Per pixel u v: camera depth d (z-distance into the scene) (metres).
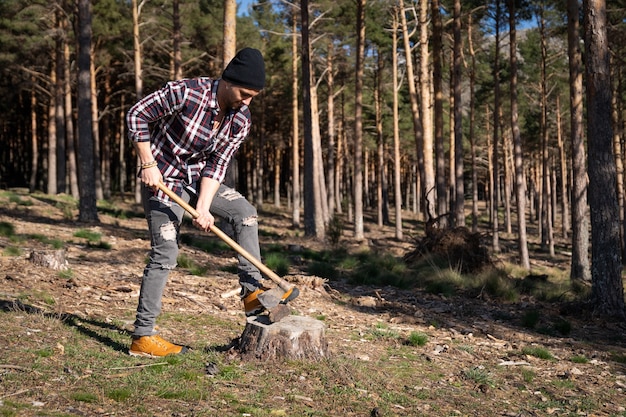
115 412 3.43
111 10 31.73
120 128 45.06
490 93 40.09
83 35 18.44
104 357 4.43
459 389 5.15
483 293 11.62
